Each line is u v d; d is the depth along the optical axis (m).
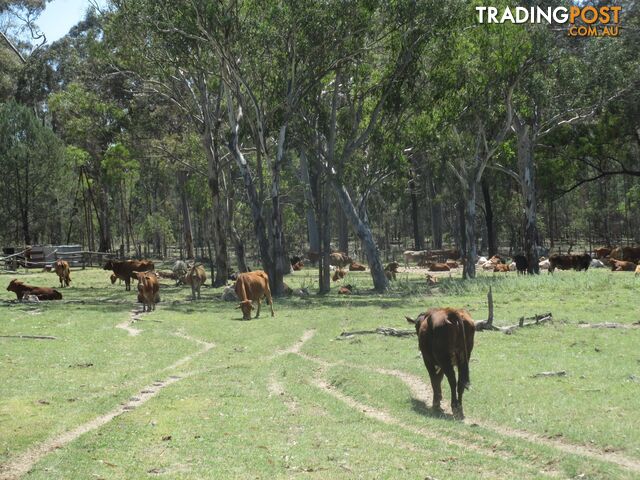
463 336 11.57
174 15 36.28
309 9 35.41
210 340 21.95
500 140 45.12
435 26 37.50
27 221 62.75
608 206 84.38
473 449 10.12
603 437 10.16
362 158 43.25
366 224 42.06
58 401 13.66
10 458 10.31
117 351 19.59
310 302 33.34
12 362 17.80
